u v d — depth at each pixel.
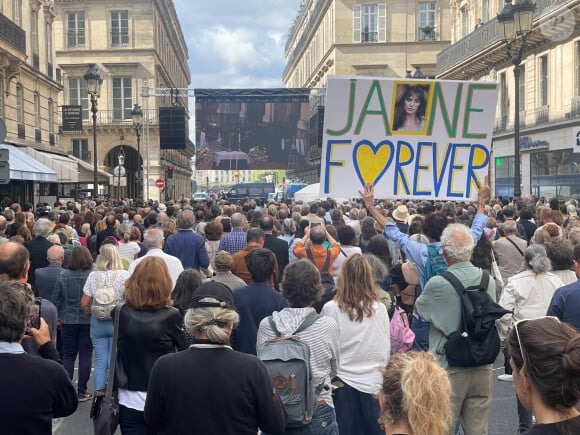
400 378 2.72
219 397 3.73
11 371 3.63
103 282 7.60
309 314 4.91
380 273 6.04
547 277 6.89
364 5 58.84
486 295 5.25
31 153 30.33
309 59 81.38
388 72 58.78
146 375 5.01
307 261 5.07
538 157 32.56
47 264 9.80
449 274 5.32
